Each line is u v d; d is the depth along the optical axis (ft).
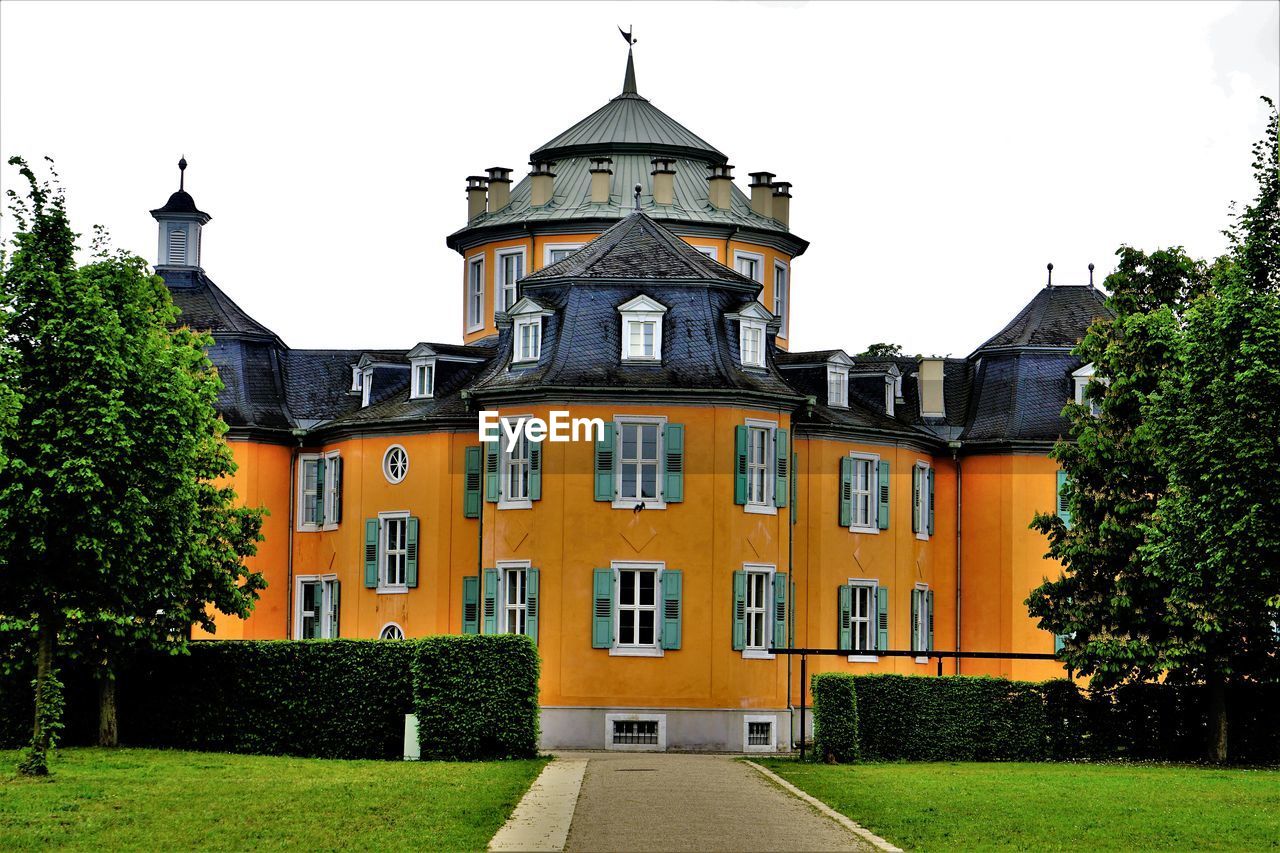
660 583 189.67
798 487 213.46
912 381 234.38
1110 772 155.84
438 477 215.72
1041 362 232.12
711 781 139.44
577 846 107.86
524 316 198.18
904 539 222.89
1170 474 157.69
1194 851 112.37
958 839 113.09
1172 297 194.39
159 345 146.00
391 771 145.48
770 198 245.86
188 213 241.96
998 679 174.09
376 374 230.48
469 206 246.27
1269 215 154.61
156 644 165.89
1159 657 174.70
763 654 193.26
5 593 139.33
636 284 196.85
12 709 168.25
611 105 253.03
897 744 169.89
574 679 188.75
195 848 110.11
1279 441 149.79
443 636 161.68
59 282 137.28
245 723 167.63
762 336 201.26
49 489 136.05
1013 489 226.79
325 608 225.15
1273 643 172.65
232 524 183.62
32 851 109.50
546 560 190.60
